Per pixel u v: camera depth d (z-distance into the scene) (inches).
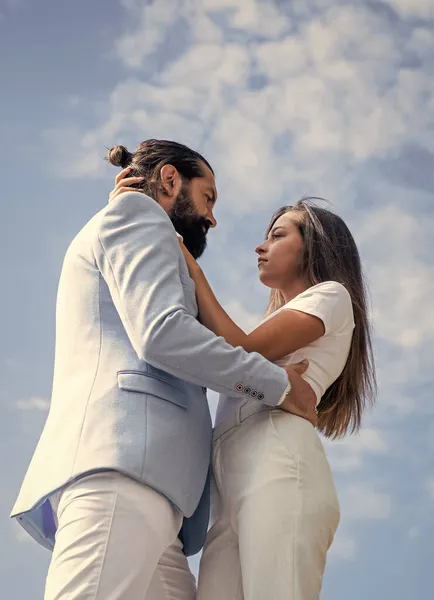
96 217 98.4
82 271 95.2
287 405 94.9
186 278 98.3
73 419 89.2
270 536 88.7
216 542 95.3
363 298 111.6
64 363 93.6
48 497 88.5
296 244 111.7
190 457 91.0
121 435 87.6
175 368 90.0
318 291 104.1
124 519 85.0
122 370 90.7
